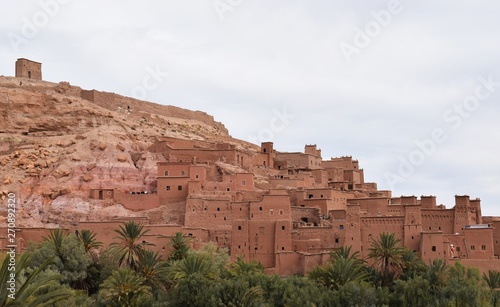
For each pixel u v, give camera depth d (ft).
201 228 370.53
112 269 314.55
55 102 485.15
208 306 278.67
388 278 328.49
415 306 299.79
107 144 440.04
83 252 317.63
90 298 290.97
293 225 386.93
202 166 412.57
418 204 390.42
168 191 403.75
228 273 318.04
